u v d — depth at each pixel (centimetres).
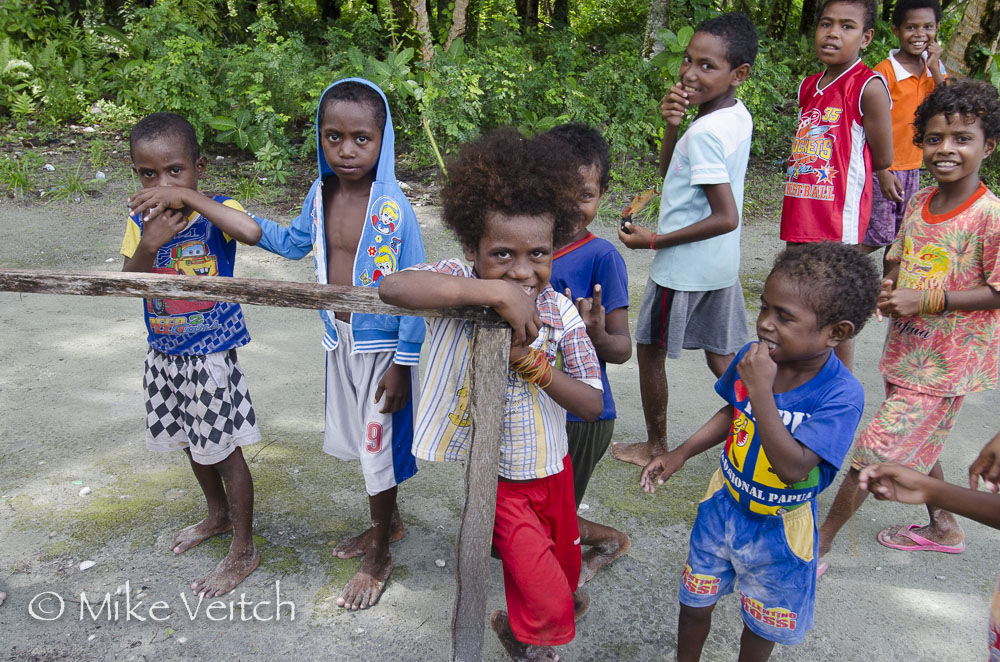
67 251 614
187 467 356
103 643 256
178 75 846
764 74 957
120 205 730
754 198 837
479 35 1171
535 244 192
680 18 1135
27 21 1067
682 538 320
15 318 502
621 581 294
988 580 300
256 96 834
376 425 265
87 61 1051
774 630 218
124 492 336
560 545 231
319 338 498
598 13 1767
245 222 260
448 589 287
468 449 214
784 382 212
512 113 927
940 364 282
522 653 247
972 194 276
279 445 377
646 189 830
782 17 1495
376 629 266
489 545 202
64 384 423
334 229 272
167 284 193
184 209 265
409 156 889
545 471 216
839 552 314
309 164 875
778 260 204
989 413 427
